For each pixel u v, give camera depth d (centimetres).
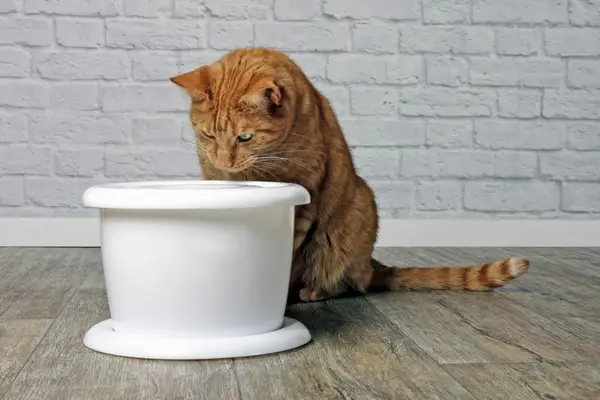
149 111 290
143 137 291
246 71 186
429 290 212
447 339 157
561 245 302
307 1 291
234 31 290
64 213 292
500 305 191
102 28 288
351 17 292
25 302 192
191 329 142
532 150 301
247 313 144
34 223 291
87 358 142
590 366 138
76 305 188
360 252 201
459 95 297
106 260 146
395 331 164
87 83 289
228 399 121
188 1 289
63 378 130
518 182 302
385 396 122
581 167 303
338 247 198
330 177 194
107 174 291
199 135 189
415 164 297
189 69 290
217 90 184
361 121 294
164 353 140
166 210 137
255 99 177
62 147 289
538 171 302
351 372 134
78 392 123
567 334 161
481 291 210
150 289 141
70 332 161
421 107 296
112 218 142
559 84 301
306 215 188
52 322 171
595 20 301
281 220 147
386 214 298
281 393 123
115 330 149
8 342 153
